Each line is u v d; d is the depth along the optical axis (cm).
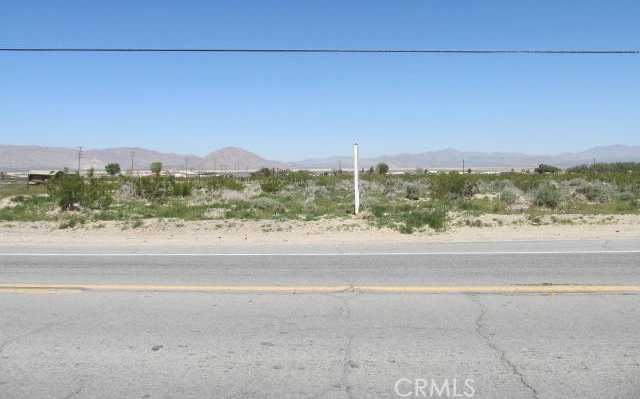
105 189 2692
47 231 1686
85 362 553
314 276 957
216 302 776
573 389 484
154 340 614
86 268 1054
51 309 744
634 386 489
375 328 649
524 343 593
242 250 1282
